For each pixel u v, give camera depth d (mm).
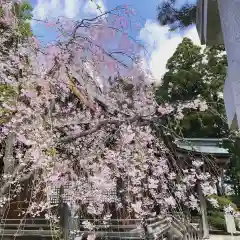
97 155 4355
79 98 4285
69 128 4469
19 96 3824
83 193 4566
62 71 3893
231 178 12227
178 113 4984
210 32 3053
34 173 4074
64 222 4828
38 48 3941
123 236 5516
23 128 3760
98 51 3949
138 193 5332
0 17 3943
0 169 4266
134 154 4672
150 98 4652
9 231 5637
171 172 5586
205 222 7629
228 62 2029
